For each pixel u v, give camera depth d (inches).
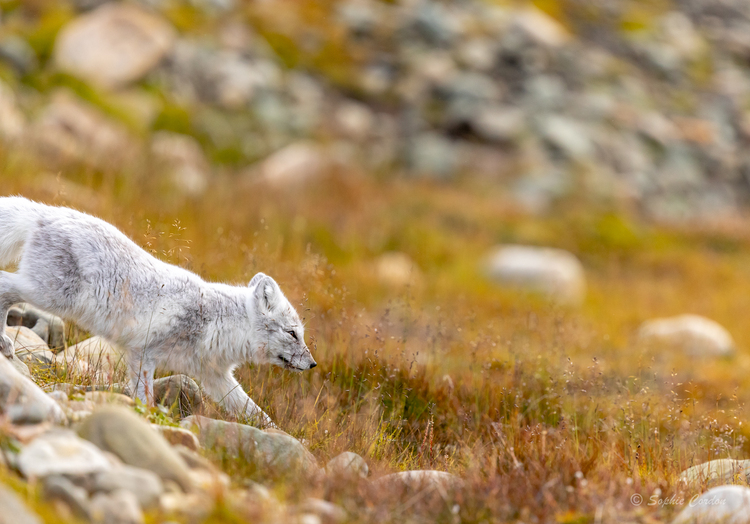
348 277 1959.9
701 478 717.9
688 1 5423.2
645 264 2765.7
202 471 536.1
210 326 789.9
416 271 2233.0
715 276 2691.9
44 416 534.9
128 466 491.8
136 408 638.5
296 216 2330.2
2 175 1547.7
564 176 3336.6
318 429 780.6
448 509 563.8
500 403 975.0
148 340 753.6
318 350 1012.5
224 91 3284.9
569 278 2333.9
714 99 4301.2
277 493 537.3
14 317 869.2
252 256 1168.2
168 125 2913.4
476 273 2404.0
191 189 2244.1
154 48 3127.5
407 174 3265.3
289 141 3191.4
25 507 409.1
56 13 3208.7
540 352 1259.2
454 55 3978.8
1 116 2059.5
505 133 3533.5
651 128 3843.5
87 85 2763.3
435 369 1051.3
